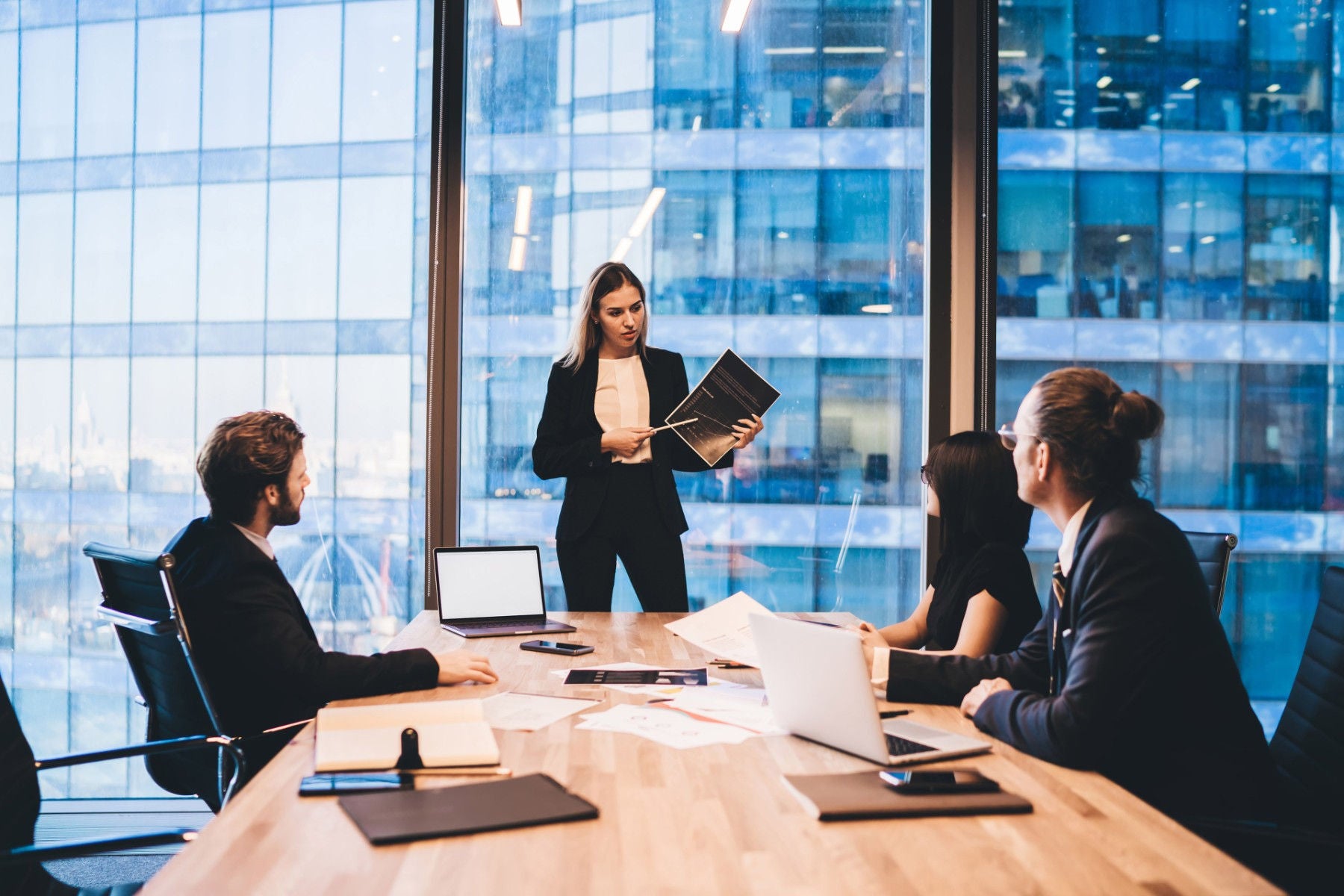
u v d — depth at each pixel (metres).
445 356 3.61
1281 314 3.75
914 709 1.78
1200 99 3.73
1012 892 0.98
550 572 3.70
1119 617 1.53
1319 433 3.75
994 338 3.68
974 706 1.72
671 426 2.99
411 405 3.66
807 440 3.75
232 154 3.66
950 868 1.04
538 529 3.70
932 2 3.68
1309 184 3.75
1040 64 3.71
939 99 3.67
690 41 3.73
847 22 3.74
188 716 2.02
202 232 3.66
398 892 0.97
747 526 3.75
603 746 1.48
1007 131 3.71
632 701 1.78
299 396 3.66
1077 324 3.73
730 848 1.09
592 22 3.71
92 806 3.54
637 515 3.09
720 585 3.76
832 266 3.75
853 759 1.43
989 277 3.68
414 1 3.64
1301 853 1.65
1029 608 2.18
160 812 3.52
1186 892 0.98
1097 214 3.72
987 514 2.25
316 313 3.66
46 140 3.66
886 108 3.75
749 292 3.74
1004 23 3.71
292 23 3.66
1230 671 1.63
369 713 1.50
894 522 3.76
